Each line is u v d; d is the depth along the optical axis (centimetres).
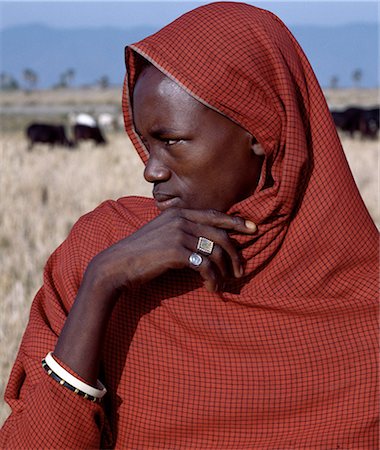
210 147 173
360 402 183
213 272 177
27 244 872
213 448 182
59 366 173
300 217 185
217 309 184
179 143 173
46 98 11681
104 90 16400
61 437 172
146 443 185
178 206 181
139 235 178
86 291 176
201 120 172
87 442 175
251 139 176
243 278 188
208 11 178
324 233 185
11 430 185
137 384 184
